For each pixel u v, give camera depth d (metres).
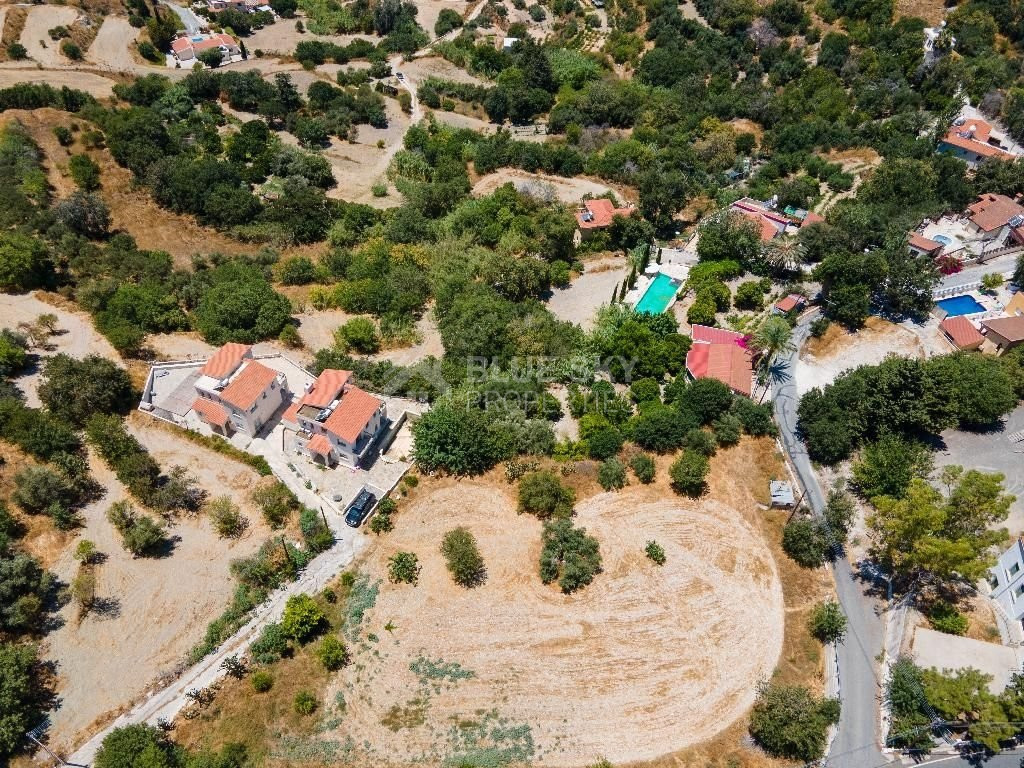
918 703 58.62
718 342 97.06
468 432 79.56
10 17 182.75
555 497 76.38
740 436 84.94
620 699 61.59
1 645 60.09
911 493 66.44
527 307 103.50
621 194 136.50
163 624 64.25
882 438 83.12
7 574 61.28
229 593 67.00
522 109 172.25
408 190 139.12
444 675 62.75
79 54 177.88
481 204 126.81
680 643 65.69
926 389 83.38
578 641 65.69
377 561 71.31
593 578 70.75
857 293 102.25
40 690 59.00
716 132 153.62
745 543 74.31
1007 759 57.88
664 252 119.06
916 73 169.38
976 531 66.94
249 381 80.50
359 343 95.62
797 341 101.12
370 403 79.94
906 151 140.12
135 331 90.50
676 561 72.38
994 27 179.50
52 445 74.19
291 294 107.12
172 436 80.88
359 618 66.44
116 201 126.38
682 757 57.97
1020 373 89.38
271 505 72.88
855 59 176.38
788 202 130.38
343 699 60.81
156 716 58.22
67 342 90.75
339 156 154.75
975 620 66.94
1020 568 66.12
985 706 55.84
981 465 83.44
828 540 71.62
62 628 63.09
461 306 99.38
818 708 58.81
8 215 110.44
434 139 154.38
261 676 60.47
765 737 57.66
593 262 118.56
